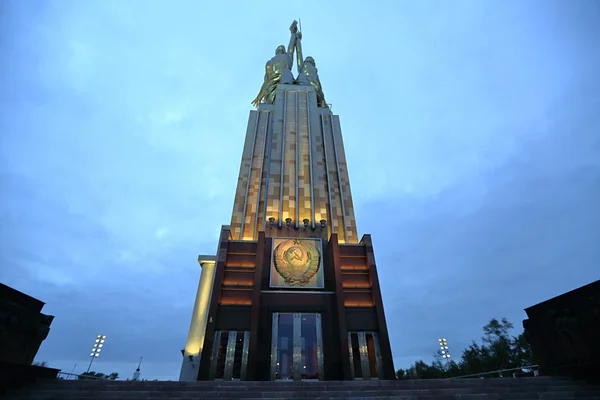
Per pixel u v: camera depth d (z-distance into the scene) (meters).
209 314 20.39
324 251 24.73
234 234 26.23
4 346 10.41
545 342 13.81
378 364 19.95
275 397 10.58
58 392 10.27
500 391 10.94
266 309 21.17
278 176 29.59
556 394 10.21
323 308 21.48
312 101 35.94
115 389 11.20
